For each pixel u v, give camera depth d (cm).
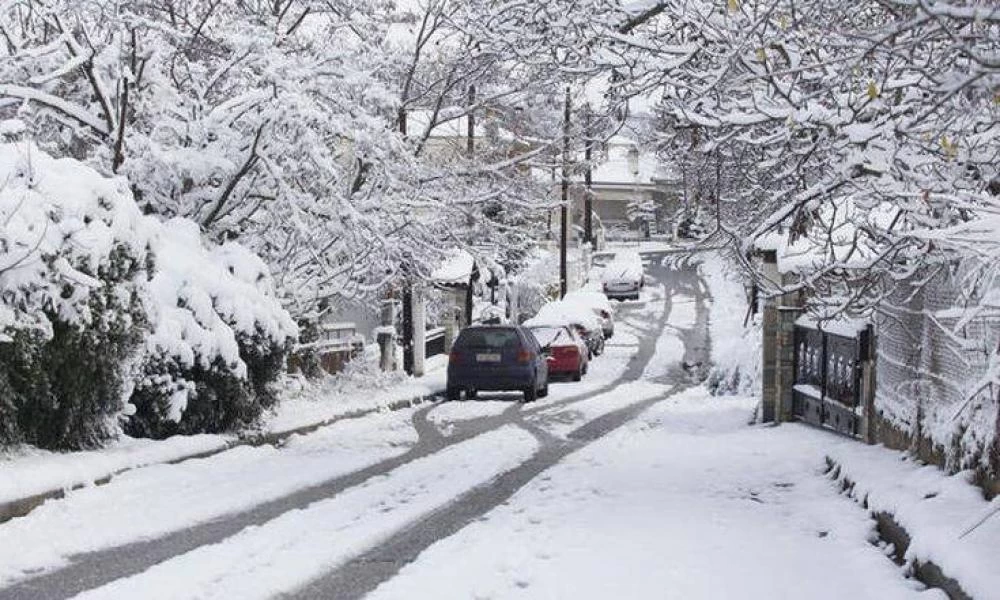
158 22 1920
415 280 2527
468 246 2527
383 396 2556
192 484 1334
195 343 1658
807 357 1962
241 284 1775
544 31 1203
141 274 1484
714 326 5328
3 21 1903
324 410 2184
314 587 869
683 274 7656
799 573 920
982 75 588
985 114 841
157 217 1891
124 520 1109
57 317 1324
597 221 8512
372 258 2234
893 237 1138
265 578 884
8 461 1262
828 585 880
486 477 1467
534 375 2742
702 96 1071
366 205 2123
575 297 5081
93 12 1930
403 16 2597
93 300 1374
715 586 873
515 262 4884
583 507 1234
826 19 971
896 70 890
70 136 1955
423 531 1098
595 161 2689
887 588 855
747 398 2653
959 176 959
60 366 1349
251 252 1897
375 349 3170
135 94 1908
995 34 771
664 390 3106
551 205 2636
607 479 1452
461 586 869
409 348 3241
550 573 910
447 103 2791
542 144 2720
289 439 1853
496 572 918
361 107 2033
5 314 1248
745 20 1023
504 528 1105
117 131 1850
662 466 1578
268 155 1905
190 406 1673
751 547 1018
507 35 1243
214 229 1994
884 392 1494
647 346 4725
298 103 1825
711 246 1277
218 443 1625
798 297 2002
